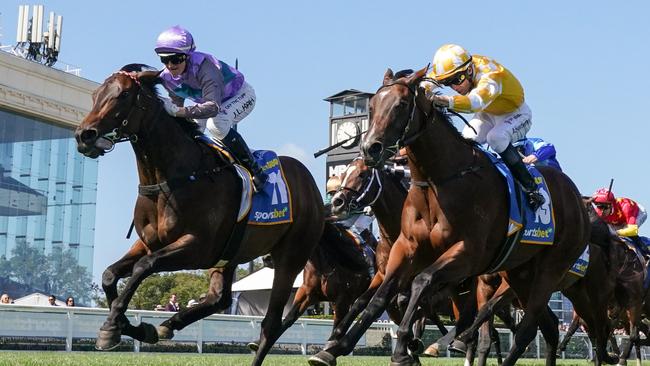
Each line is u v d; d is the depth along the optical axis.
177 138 6.69
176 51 6.78
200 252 6.68
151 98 6.58
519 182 7.31
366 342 17.86
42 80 30.08
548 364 8.80
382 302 6.58
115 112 6.35
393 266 6.72
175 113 6.62
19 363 7.68
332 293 9.97
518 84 7.38
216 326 15.93
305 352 17.20
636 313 11.68
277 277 7.70
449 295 10.07
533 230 7.36
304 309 10.10
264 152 7.65
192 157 6.75
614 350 15.22
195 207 6.66
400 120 6.29
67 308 13.72
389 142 6.25
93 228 33.25
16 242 29.86
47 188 31.17
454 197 6.56
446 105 6.61
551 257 7.84
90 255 33.06
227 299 7.60
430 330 18.23
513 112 7.42
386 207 9.10
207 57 7.04
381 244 9.20
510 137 7.33
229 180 6.99
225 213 6.91
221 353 15.99
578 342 21.58
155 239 6.72
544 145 9.06
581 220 8.07
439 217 6.57
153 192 6.63
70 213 32.31
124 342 14.55
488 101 6.89
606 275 10.07
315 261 9.94
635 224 11.60
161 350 14.96
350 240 9.76
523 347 7.62
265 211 7.34
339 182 10.43
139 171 6.75
